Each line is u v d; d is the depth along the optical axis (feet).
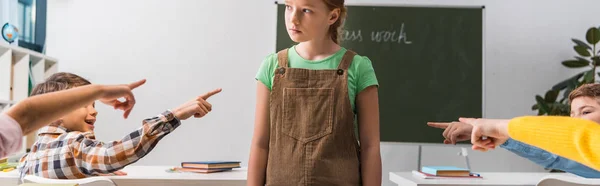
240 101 12.01
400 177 7.43
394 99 11.40
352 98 4.36
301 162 4.19
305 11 4.12
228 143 12.00
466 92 11.33
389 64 11.41
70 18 11.93
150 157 11.97
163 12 12.02
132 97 2.55
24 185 4.21
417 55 11.41
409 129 11.34
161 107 11.93
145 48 11.97
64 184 4.39
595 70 12.07
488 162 12.11
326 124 4.23
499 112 12.01
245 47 12.04
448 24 11.43
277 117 4.32
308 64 4.43
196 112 4.99
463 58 11.39
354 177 4.25
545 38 12.10
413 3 11.94
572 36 12.10
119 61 11.93
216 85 12.01
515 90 12.04
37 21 10.52
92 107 5.84
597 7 12.15
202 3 12.07
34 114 2.05
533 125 1.76
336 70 4.33
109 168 5.05
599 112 4.51
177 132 11.98
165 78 11.96
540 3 12.10
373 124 4.39
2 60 9.37
